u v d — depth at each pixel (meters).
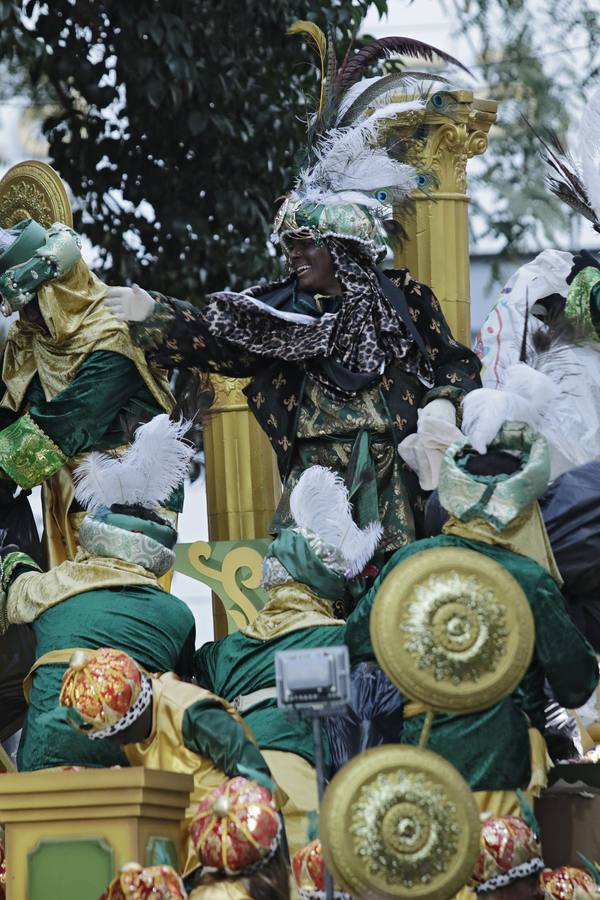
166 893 11.75
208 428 19.66
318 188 16.67
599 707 16.20
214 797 11.98
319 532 14.38
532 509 12.94
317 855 12.32
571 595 14.48
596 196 17.91
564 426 15.90
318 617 14.13
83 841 12.32
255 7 23.77
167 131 24.19
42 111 27.25
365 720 13.84
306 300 16.73
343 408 16.30
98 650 13.00
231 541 18.12
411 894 11.22
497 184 30.53
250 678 14.09
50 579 14.48
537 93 30.80
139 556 14.35
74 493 17.34
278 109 24.06
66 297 17.27
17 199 18.73
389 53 17.91
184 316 16.52
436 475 15.80
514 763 12.70
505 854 12.16
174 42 22.80
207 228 24.44
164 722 13.04
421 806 11.26
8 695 17.14
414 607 11.73
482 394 13.04
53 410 17.12
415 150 19.34
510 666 11.77
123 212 25.03
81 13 23.81
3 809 12.43
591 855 13.74
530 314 17.91
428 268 19.45
